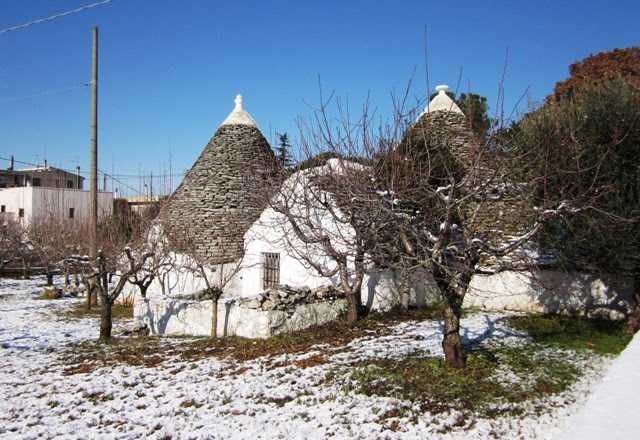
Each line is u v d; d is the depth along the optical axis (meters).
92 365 9.43
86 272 17.27
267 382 7.76
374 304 13.05
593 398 5.41
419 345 9.40
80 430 6.32
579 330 10.69
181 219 16.78
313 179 10.28
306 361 8.73
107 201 38.62
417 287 13.91
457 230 7.66
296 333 11.02
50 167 53.22
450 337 7.70
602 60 22.05
